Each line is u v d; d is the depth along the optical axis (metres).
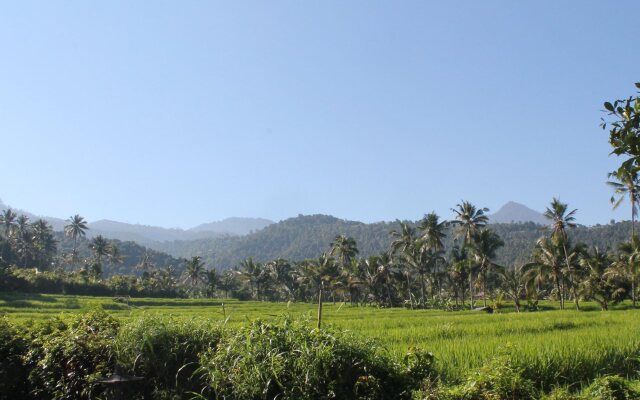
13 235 97.12
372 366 7.87
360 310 59.78
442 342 15.24
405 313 50.16
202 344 9.10
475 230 65.50
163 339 9.14
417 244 71.44
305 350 7.66
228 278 115.12
